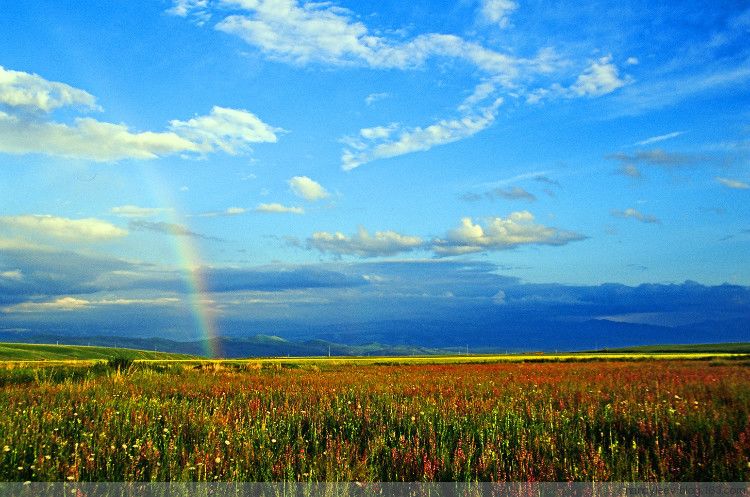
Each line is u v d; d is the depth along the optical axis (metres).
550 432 12.84
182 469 9.62
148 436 11.64
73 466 9.33
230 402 17.73
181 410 15.11
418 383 27.14
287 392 20.62
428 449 11.48
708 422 13.66
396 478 9.55
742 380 26.81
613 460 10.20
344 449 11.13
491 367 52.53
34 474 9.27
